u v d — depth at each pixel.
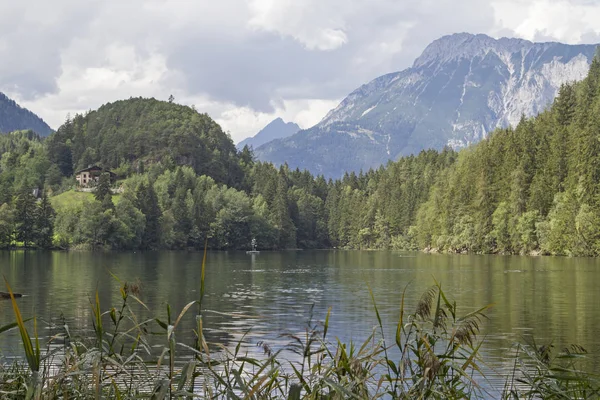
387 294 47.81
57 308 37.75
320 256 133.00
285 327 29.23
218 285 56.81
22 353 19.55
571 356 7.39
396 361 18.44
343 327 29.75
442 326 6.33
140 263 94.62
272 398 6.65
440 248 147.12
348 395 5.65
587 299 42.34
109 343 6.54
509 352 22.23
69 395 6.45
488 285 54.50
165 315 33.88
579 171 114.25
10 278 62.91
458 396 6.52
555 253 115.12
